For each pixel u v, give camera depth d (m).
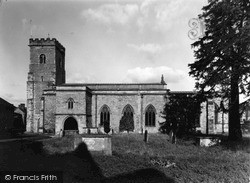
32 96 52.12
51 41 53.22
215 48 21.66
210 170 14.57
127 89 46.09
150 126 45.06
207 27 23.39
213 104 43.12
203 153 19.55
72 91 41.47
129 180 12.62
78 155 16.98
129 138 28.22
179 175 13.69
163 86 50.34
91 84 52.19
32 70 53.03
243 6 20.09
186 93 43.56
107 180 12.54
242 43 18.56
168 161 16.33
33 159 15.30
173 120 34.41
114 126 45.56
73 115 41.06
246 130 28.83
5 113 46.06
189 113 32.19
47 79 52.72
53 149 19.73
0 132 37.25
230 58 20.88
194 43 24.67
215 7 21.81
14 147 20.38
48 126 46.66
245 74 19.11
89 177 12.75
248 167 15.12
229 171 14.41
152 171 14.07
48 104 47.09
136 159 16.84
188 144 24.28
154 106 45.25
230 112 22.97
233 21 20.62
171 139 26.52
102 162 15.33
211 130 42.72
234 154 18.61
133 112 45.56
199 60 24.50
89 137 17.47
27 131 50.72
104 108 46.12
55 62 53.41
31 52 53.50
